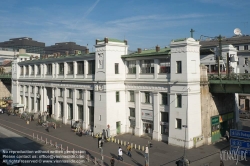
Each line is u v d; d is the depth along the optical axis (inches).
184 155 1279.5
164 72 1598.2
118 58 1811.0
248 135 1067.9
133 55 1742.1
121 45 1814.7
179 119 1492.4
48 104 2544.3
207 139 1537.9
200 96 1528.1
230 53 1956.2
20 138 1711.4
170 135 1528.1
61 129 1993.1
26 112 2682.1
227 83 1471.5
